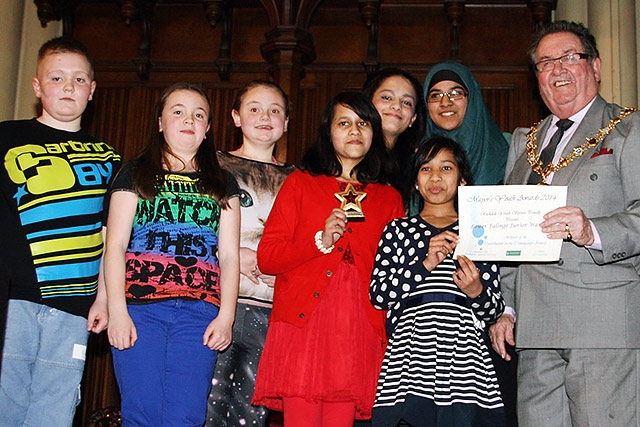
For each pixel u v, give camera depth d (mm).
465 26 5531
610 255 2791
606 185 2918
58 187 3117
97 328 3100
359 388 2947
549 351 3025
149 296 2928
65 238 3094
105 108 5688
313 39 5609
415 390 2852
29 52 5719
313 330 3010
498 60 5469
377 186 3316
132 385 2850
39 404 3029
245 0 5547
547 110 5355
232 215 3180
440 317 2938
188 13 5727
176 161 3158
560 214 2789
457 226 3107
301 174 3273
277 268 3084
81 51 3285
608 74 4789
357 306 3064
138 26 5738
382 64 5527
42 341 3051
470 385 2857
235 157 3590
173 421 2850
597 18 4883
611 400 2805
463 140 3580
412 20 5559
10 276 3023
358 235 3150
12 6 5633
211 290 3027
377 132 3340
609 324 2828
